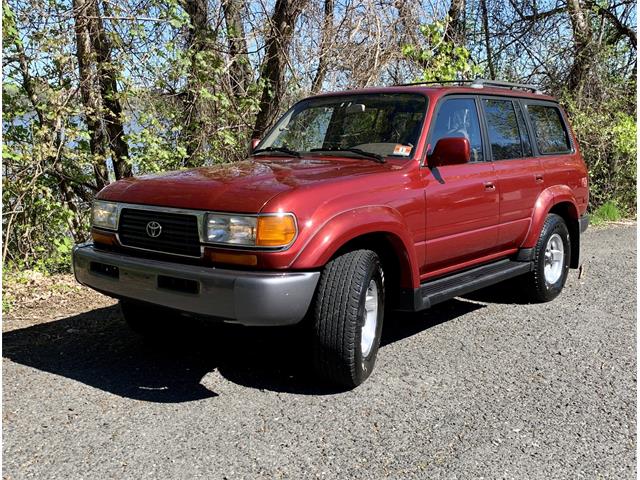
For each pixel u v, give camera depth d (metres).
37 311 5.70
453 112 5.07
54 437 3.36
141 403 3.79
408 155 4.59
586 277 7.35
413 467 3.11
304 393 3.97
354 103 5.16
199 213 3.72
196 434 3.42
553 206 6.12
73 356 4.58
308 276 3.67
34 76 6.96
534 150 6.01
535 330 5.34
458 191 4.79
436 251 4.68
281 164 4.58
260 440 3.36
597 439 3.44
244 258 3.60
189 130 8.06
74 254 4.35
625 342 5.05
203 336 5.06
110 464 3.10
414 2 9.02
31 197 6.94
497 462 3.18
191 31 8.13
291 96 8.95
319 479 3.00
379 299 4.17
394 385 4.11
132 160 7.46
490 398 3.94
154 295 3.83
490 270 5.42
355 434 3.44
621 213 12.70
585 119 11.98
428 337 5.13
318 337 3.80
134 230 4.05
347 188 3.96
